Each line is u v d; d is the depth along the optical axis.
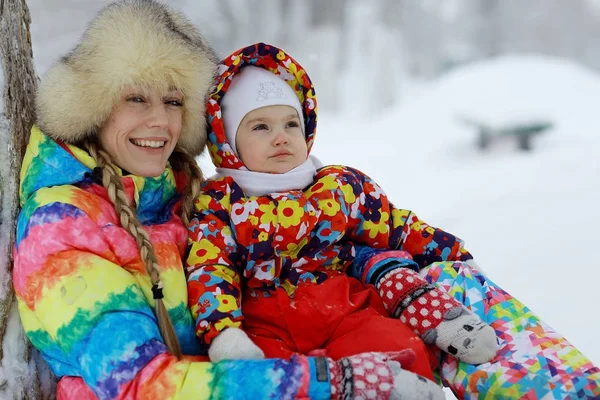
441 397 1.49
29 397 1.66
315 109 2.19
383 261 1.93
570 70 11.49
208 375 1.42
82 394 1.58
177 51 1.73
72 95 1.68
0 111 1.68
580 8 24.20
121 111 1.72
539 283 3.88
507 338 1.78
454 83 12.90
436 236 2.09
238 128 2.03
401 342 1.65
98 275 1.50
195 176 1.88
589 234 4.60
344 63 16.78
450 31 22.45
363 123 14.08
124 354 1.43
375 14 17.97
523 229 5.00
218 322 1.66
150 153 1.77
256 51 2.08
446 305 1.74
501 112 9.70
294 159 2.03
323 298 1.80
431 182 7.98
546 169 7.18
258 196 1.98
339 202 1.95
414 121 12.70
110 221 1.63
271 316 1.78
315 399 1.42
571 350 1.72
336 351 1.68
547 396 1.62
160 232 1.76
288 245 1.88
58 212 1.55
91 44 1.70
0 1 1.73
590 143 9.02
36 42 11.49
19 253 1.56
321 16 18.31
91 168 1.71
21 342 1.66
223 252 1.84
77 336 1.46
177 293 1.68
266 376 1.42
